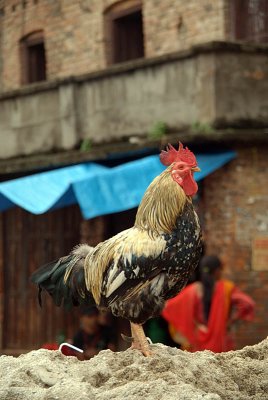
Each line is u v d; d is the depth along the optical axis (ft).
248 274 52.39
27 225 66.08
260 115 53.78
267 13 62.39
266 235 52.70
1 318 67.41
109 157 56.90
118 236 23.25
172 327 40.68
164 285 22.74
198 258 23.35
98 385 22.21
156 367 22.22
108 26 72.43
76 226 62.54
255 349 25.54
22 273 66.33
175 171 23.20
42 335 64.90
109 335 41.01
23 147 65.31
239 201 52.49
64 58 75.92
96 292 23.38
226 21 63.57
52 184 52.95
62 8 75.92
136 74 57.57
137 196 48.91
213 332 38.99
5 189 52.21
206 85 53.26
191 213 23.12
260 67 53.98
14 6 80.53
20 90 65.21
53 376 22.27
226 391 22.45
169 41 67.46
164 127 55.52
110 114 59.31
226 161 52.31
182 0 66.44
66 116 61.98
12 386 21.83
